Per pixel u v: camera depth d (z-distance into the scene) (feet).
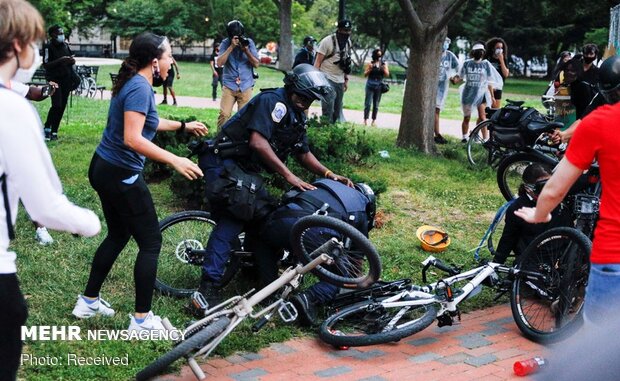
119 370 14.01
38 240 20.49
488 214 27.76
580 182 19.11
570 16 131.95
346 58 40.60
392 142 40.81
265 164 16.90
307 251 15.85
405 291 16.87
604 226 11.16
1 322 9.11
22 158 8.78
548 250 17.06
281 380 14.14
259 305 17.28
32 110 8.97
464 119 43.37
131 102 14.17
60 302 16.81
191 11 162.40
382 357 15.52
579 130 11.26
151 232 15.10
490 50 43.47
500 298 19.35
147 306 15.26
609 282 11.05
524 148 24.35
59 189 9.31
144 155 14.21
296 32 171.73
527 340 16.72
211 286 16.78
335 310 17.25
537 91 119.14
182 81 101.04
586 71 33.40
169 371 14.16
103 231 21.99
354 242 14.98
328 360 15.26
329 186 17.06
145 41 14.65
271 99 16.49
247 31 162.09
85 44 171.12
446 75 42.63
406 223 25.89
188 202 25.48
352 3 143.64
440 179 32.60
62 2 86.74
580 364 9.24
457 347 16.21
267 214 16.84
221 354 15.14
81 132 41.14
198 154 17.04
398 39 146.00
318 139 27.20
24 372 13.64
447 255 22.58
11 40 8.90
